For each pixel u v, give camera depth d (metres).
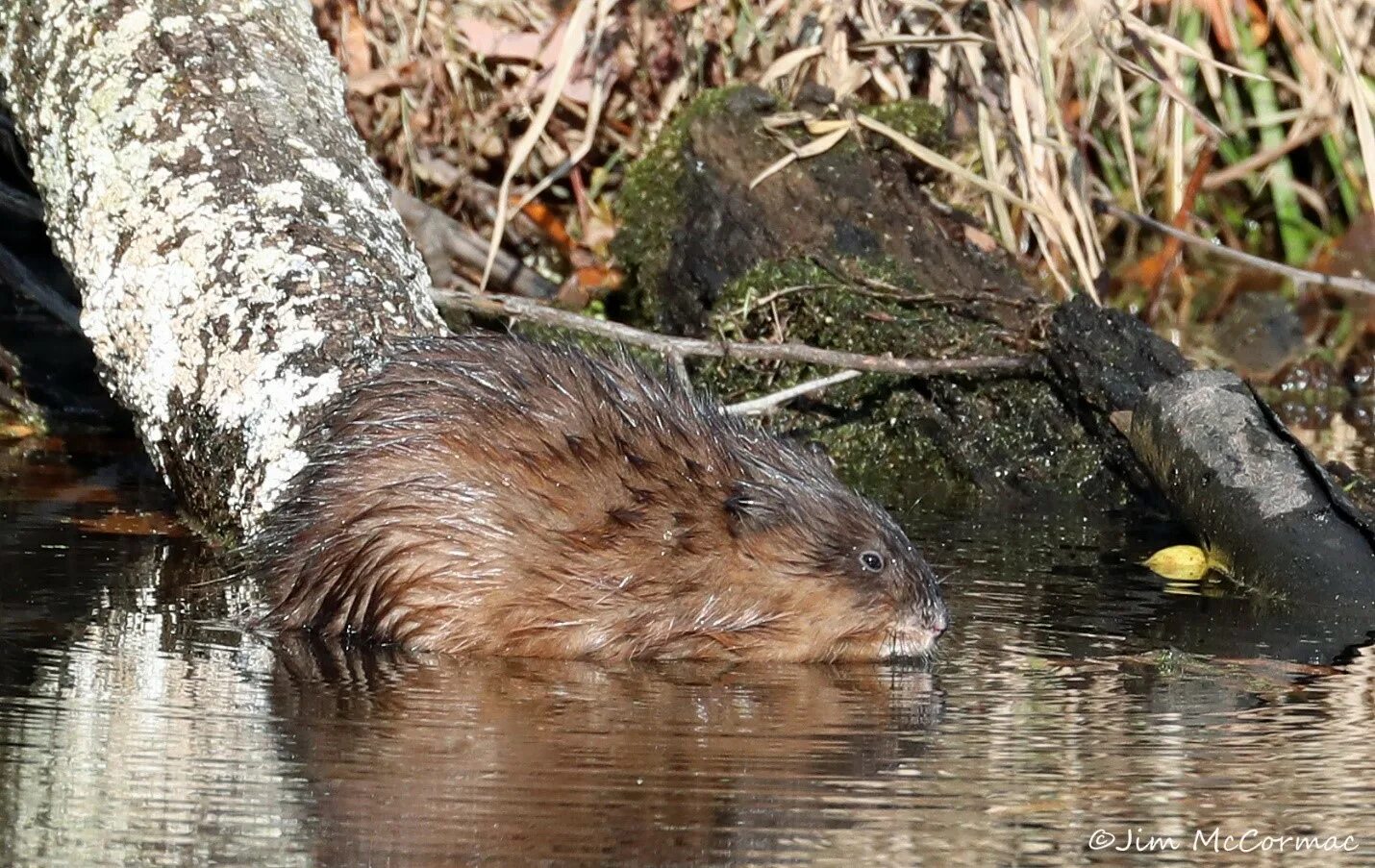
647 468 8.84
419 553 8.61
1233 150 18.47
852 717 7.65
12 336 14.89
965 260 14.30
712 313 13.89
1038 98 14.70
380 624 8.69
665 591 8.66
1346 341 16.89
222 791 6.52
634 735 7.29
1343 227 18.67
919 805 6.56
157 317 10.45
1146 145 17.80
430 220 14.70
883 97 15.34
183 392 10.30
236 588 9.48
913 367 12.89
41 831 6.12
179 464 10.48
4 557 10.03
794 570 8.73
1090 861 6.10
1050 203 14.48
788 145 14.31
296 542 8.83
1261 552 10.27
